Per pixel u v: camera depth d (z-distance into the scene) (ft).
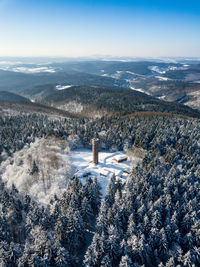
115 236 147.23
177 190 197.77
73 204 176.35
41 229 158.92
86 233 181.16
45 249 139.85
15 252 141.49
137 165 237.86
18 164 285.64
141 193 191.72
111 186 199.31
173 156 271.08
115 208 171.53
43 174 244.63
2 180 261.24
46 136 354.54
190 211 171.22
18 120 472.44
